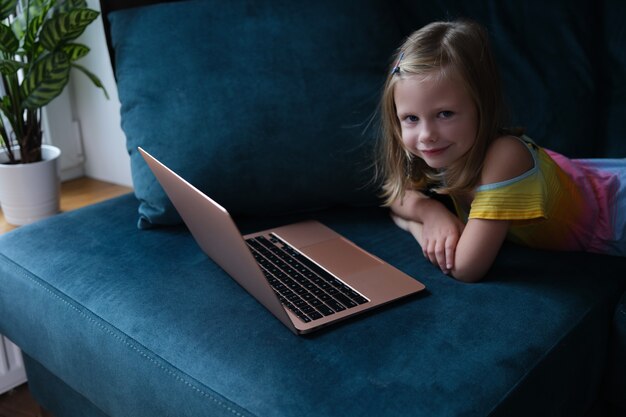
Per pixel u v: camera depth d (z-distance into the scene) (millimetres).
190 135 1319
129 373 1020
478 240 1123
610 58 1382
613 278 1184
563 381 1013
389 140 1262
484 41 1158
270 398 870
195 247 1272
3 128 1545
